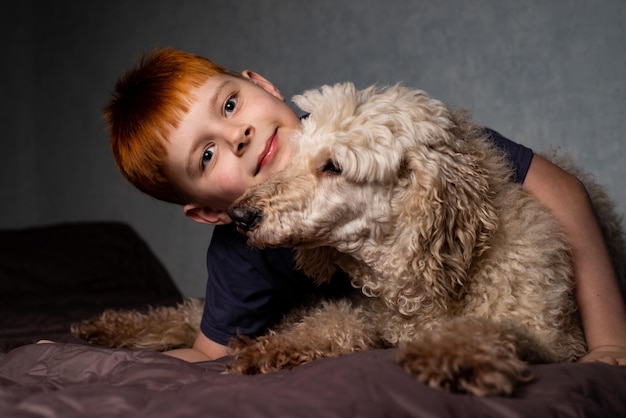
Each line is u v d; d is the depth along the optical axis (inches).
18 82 205.8
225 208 79.0
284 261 77.9
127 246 175.5
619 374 55.2
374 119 66.3
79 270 163.8
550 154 89.0
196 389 53.7
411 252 65.7
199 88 75.0
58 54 199.9
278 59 155.6
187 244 173.5
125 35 184.1
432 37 132.3
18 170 206.1
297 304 82.5
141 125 76.1
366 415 44.5
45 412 48.5
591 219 72.9
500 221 67.1
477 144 71.3
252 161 73.1
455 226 65.7
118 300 148.5
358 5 142.3
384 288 69.5
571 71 117.1
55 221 203.5
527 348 57.9
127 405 49.5
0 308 136.5
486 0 125.4
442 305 67.0
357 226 67.1
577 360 66.6
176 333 93.4
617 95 112.9
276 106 75.3
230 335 79.7
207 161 74.8
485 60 126.2
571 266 70.3
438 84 132.0
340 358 57.0
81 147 195.9
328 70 147.5
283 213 65.7
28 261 161.6
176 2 173.3
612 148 114.0
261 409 45.0
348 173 64.7
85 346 69.9
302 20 151.2
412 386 48.4
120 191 187.0
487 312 65.3
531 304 64.6
